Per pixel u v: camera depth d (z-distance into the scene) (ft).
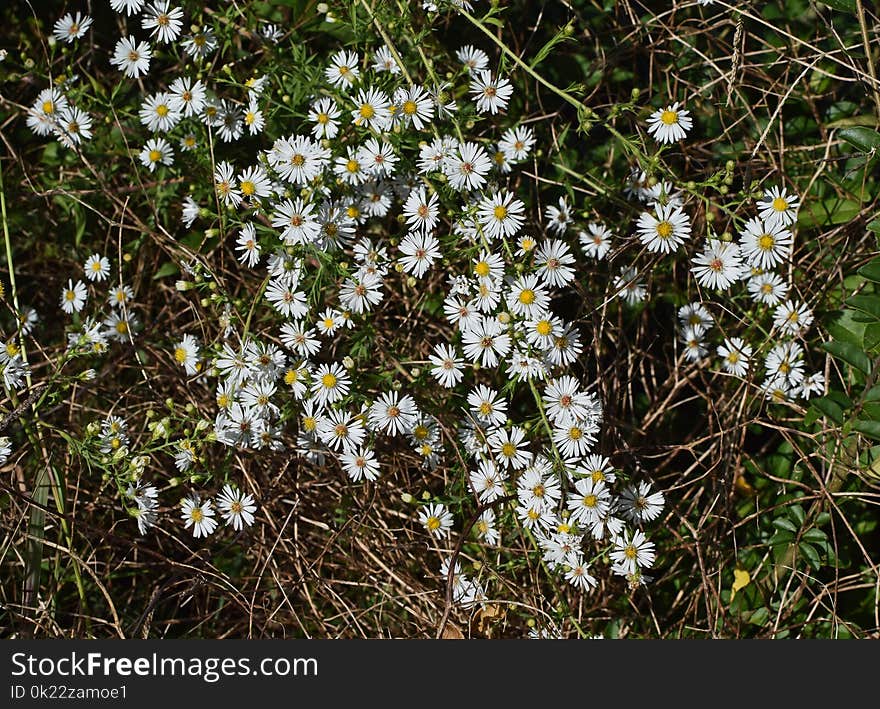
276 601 2.12
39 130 2.11
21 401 2.13
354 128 2.04
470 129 2.11
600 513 1.98
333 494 2.14
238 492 2.03
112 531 2.08
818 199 2.17
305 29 2.15
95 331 2.06
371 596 2.14
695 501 2.12
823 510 2.10
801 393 2.13
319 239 2.00
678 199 2.05
